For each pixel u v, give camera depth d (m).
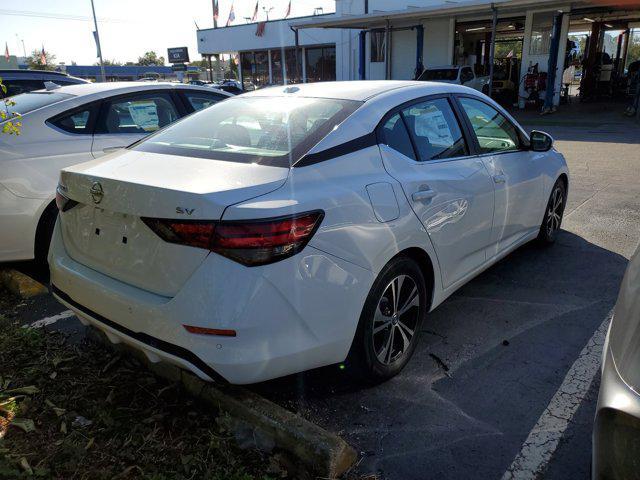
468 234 3.50
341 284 2.46
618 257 4.96
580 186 7.90
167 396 2.83
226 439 2.45
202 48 34.22
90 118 4.82
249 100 3.41
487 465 2.41
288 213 2.25
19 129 4.28
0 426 2.58
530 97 21.86
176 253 2.25
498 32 28.33
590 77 25.42
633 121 17.03
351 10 25.66
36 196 4.27
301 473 2.29
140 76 61.22
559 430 2.62
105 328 2.61
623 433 1.51
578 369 3.14
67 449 2.41
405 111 3.20
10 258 4.27
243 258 2.17
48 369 3.08
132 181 2.38
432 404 2.84
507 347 3.41
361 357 2.75
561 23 20.50
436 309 3.96
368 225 2.60
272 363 2.31
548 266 4.77
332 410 2.80
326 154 2.63
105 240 2.57
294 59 31.02
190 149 2.85
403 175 2.93
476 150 3.74
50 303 4.08
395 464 2.41
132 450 2.43
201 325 2.20
